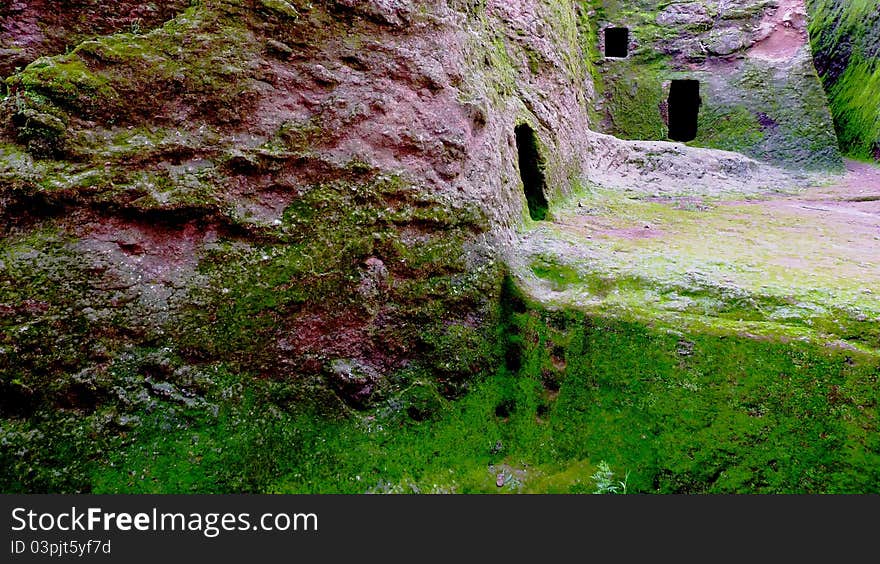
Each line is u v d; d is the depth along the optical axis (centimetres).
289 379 370
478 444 410
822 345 354
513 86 694
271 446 352
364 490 360
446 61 487
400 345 409
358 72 424
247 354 358
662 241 571
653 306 421
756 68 1307
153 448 326
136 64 349
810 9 1689
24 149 328
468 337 439
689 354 385
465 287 447
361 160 410
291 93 396
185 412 337
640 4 1413
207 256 356
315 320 379
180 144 354
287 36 396
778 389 356
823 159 1197
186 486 326
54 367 311
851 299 387
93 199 328
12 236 319
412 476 377
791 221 700
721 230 638
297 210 384
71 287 319
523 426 422
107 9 387
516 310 464
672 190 974
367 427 384
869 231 634
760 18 1330
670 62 1358
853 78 1388
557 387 428
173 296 343
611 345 414
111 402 322
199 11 376
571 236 577
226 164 364
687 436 371
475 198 478
